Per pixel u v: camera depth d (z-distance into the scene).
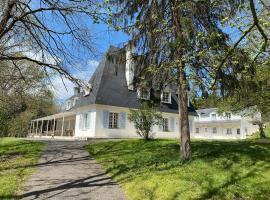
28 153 15.02
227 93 10.77
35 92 23.84
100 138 24.95
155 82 12.12
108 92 26.47
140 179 8.95
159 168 10.28
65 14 10.98
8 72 14.83
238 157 11.12
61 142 20.56
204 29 10.12
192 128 33.22
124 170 10.47
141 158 12.46
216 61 7.79
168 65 8.99
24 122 42.88
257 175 8.94
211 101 11.37
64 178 9.55
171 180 8.47
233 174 9.05
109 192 8.08
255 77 10.65
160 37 10.34
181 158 11.15
